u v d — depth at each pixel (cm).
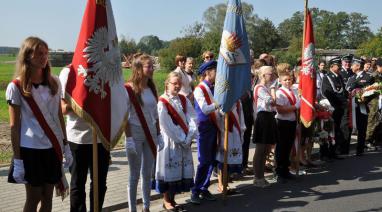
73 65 414
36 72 384
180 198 622
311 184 694
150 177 518
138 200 593
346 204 596
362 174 759
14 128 379
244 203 597
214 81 605
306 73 730
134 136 497
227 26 582
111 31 424
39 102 385
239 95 588
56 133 398
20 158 381
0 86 2930
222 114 587
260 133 657
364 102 906
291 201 607
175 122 542
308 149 811
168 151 541
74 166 448
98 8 411
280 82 724
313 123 783
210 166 598
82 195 453
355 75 947
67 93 414
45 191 403
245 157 743
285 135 698
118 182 672
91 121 409
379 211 569
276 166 713
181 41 3428
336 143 888
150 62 496
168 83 547
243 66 589
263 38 5422
